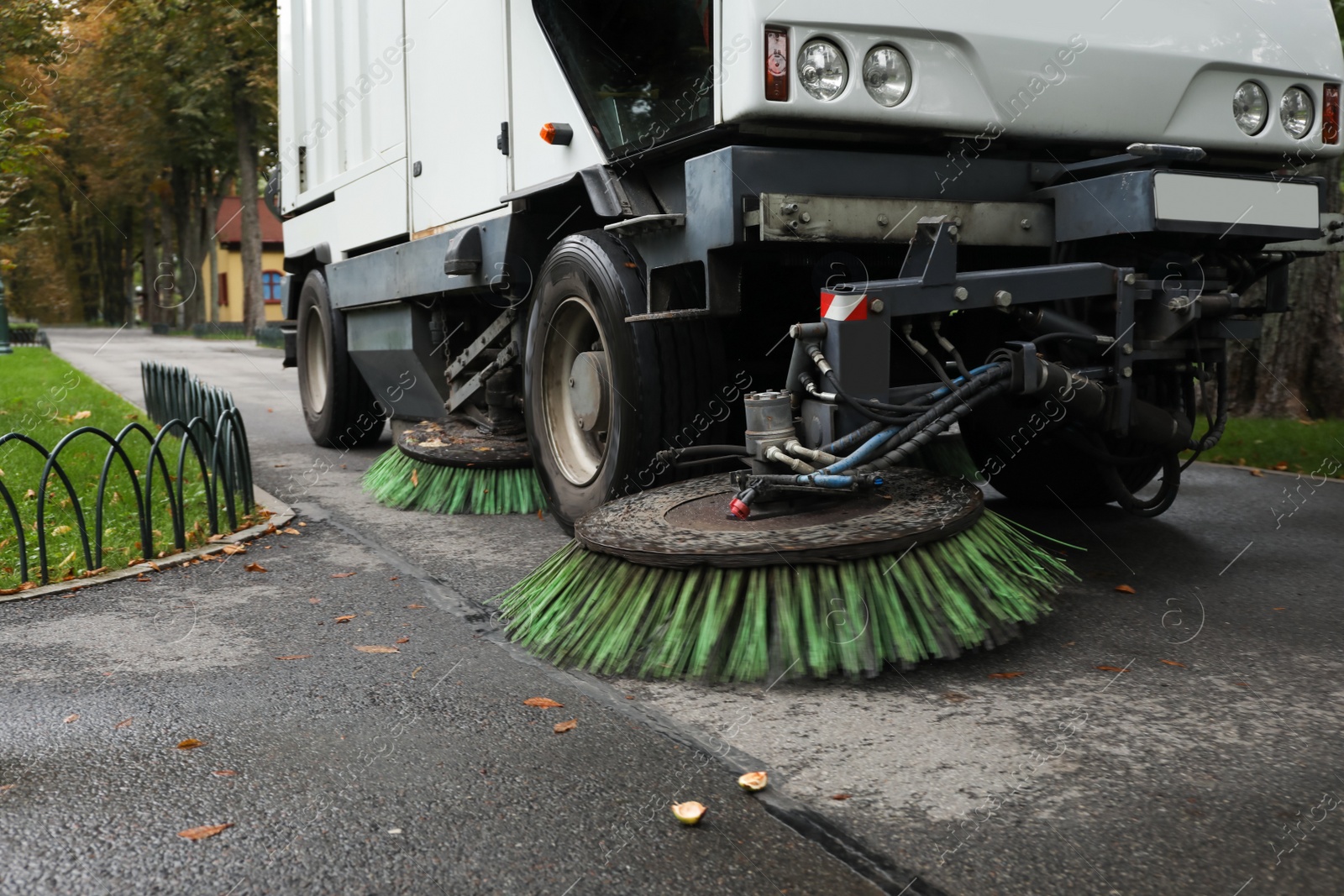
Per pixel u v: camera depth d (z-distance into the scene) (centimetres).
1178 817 204
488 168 516
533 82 466
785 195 331
